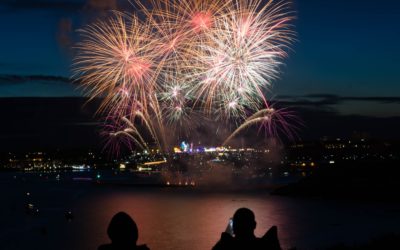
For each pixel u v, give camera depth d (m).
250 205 96.69
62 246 48.41
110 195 146.88
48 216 82.81
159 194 148.75
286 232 49.03
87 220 75.25
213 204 104.19
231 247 6.32
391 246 19.39
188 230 56.78
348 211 77.00
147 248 5.77
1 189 190.00
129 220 5.75
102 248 5.67
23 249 46.91
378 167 120.62
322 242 38.12
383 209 79.62
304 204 96.00
